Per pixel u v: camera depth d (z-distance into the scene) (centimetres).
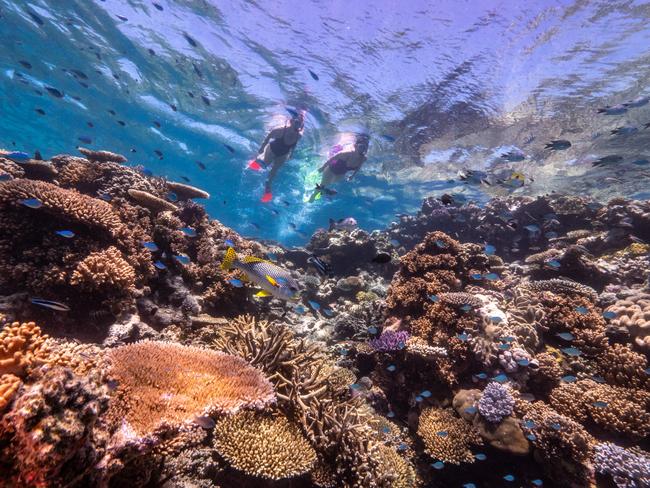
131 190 752
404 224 1656
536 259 1048
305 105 1859
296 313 995
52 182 790
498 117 1639
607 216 1195
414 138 1923
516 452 504
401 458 529
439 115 1678
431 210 1673
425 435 564
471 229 1471
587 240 1134
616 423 520
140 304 609
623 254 1037
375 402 652
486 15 1118
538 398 604
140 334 539
